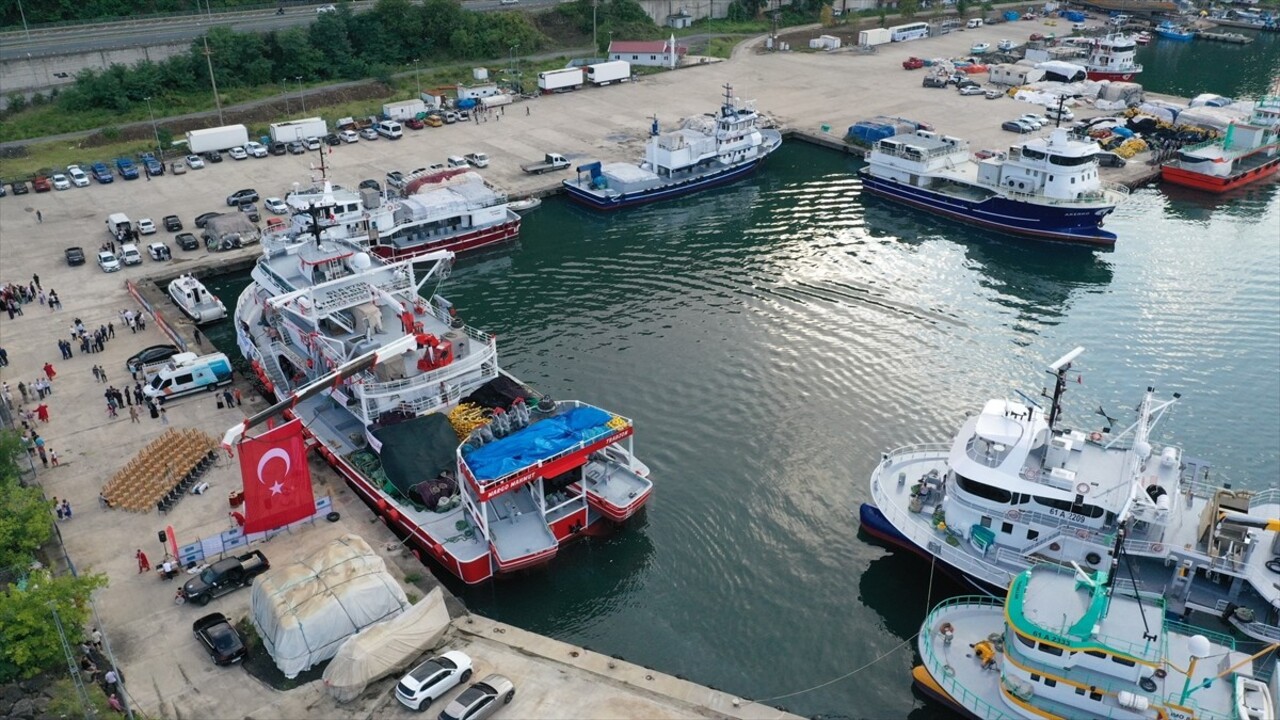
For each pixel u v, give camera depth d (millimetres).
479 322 91500
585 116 155000
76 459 68125
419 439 65688
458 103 157875
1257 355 84812
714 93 168375
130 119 148250
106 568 57094
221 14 187875
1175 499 56188
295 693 48406
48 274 99188
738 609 57281
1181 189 129250
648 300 95938
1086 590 46969
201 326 93000
